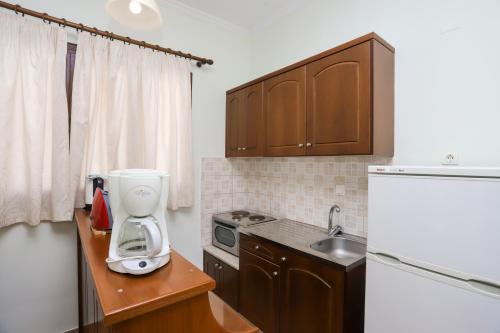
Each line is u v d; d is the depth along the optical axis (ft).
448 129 4.98
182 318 2.60
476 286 3.31
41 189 5.82
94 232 4.25
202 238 8.87
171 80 7.67
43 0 6.02
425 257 3.76
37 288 6.13
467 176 3.36
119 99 6.70
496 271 3.13
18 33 5.53
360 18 6.41
